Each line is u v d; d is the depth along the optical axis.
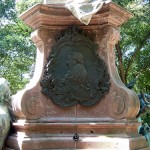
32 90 5.84
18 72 18.11
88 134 5.72
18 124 5.82
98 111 5.92
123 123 5.67
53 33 6.14
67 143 5.62
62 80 5.93
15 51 16.66
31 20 6.20
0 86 6.45
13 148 5.80
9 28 17.55
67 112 5.92
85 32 6.14
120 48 16.20
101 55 6.09
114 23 6.13
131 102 5.76
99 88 5.94
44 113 5.86
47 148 5.57
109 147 5.50
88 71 5.99
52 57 5.99
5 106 6.37
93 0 5.72
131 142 5.48
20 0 15.16
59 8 5.91
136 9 14.34
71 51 6.02
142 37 16.44
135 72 17.62
